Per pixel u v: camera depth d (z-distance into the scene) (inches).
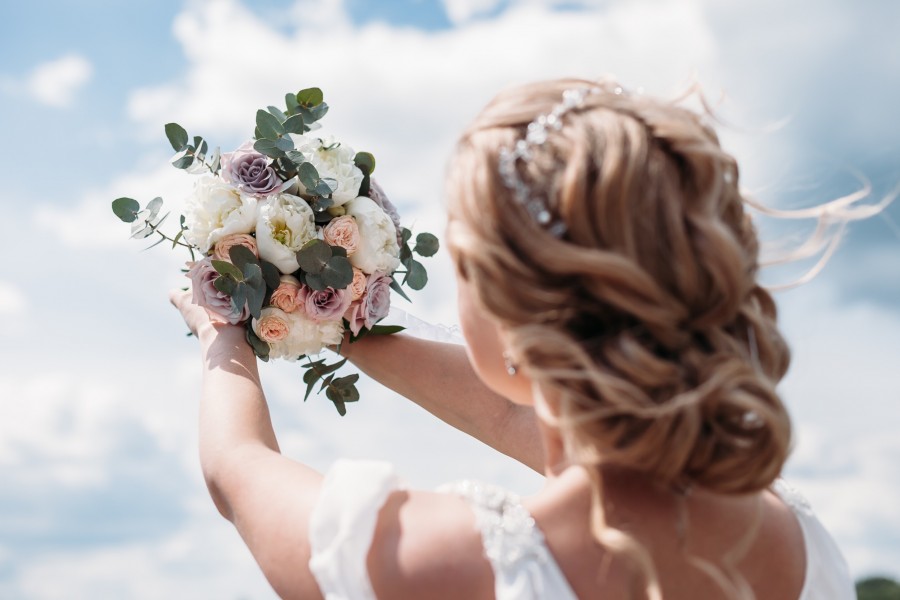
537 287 40.3
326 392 69.5
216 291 64.0
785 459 40.8
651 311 39.0
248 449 51.7
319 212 67.0
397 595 42.1
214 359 61.1
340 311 65.4
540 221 40.6
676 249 39.5
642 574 42.2
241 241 64.1
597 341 40.4
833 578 47.8
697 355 39.8
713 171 41.1
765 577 45.2
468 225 41.5
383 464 45.7
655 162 40.6
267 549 46.3
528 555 42.2
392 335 69.4
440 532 42.9
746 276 41.9
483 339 46.2
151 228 67.2
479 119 44.4
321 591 44.4
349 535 42.8
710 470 40.3
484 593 41.9
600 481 42.3
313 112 68.9
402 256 71.5
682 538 42.9
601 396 39.7
